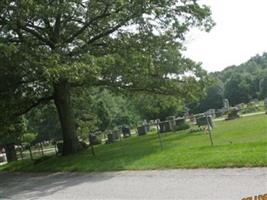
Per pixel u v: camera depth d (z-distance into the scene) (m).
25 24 26.11
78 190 16.20
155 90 32.47
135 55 26.91
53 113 39.78
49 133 69.88
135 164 19.30
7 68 24.16
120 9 27.83
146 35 28.81
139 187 14.43
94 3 27.52
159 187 13.79
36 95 29.91
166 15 28.61
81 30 28.38
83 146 33.50
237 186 11.99
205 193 11.83
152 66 28.22
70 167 23.06
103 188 15.57
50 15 25.11
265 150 16.03
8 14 25.05
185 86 32.91
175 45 30.33
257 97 115.19
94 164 21.84
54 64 22.30
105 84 30.03
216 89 114.31
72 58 24.19
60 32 28.45
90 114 55.78
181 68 31.92
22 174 25.86
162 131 41.09
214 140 24.12
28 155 40.81
